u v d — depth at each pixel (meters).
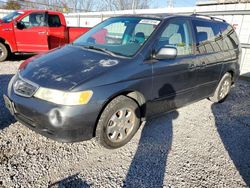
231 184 2.58
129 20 3.74
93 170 2.60
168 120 4.00
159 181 2.52
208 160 2.98
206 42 4.18
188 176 2.64
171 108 3.70
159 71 3.20
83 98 2.48
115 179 2.49
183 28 3.75
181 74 3.58
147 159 2.88
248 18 7.57
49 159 2.70
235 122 4.21
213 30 4.45
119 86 2.76
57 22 7.98
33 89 2.58
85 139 2.69
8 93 2.86
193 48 3.85
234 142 3.50
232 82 5.31
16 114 2.78
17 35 7.30
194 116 4.30
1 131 3.13
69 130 2.49
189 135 3.56
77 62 2.88
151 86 3.15
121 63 2.88
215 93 4.85
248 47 7.39
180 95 3.73
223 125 4.04
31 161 2.63
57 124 2.45
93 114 2.58
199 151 3.16
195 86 4.00
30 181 2.34
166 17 3.59
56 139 2.55
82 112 2.49
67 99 2.43
